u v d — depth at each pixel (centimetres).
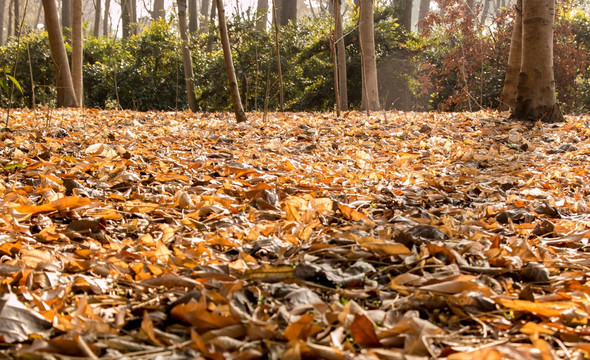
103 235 261
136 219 287
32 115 811
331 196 354
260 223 289
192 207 314
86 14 6066
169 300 175
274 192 336
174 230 258
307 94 1973
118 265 212
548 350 131
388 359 133
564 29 1681
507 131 719
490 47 1739
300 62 1947
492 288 188
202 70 1866
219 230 268
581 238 259
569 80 1694
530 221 299
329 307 163
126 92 1867
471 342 148
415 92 2002
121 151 463
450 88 1928
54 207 281
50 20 1182
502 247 230
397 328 144
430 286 174
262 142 605
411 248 220
